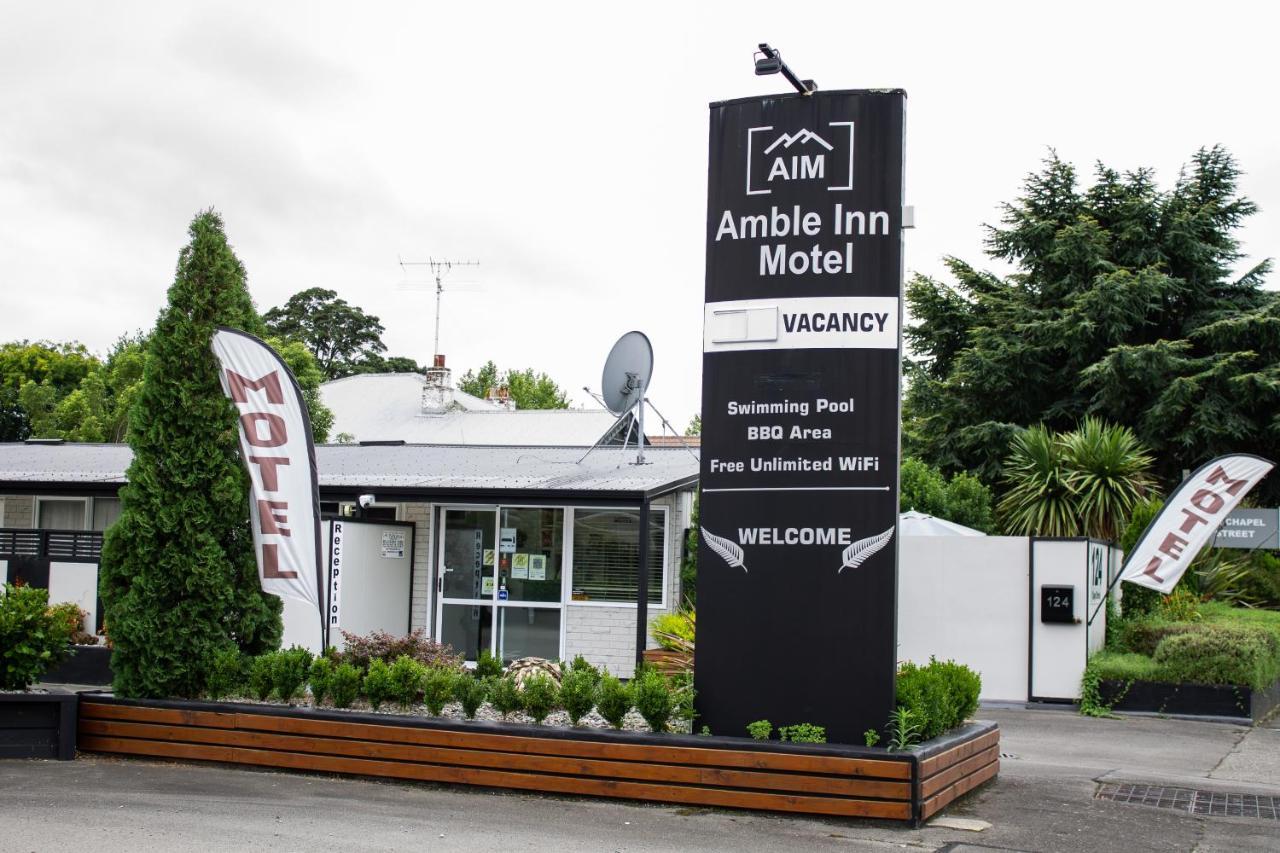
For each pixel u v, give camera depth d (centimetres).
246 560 1095
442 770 943
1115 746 1283
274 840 767
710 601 920
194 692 1066
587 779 902
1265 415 3169
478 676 1107
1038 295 3456
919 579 1644
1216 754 1248
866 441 898
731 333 932
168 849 738
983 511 2311
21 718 1034
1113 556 1844
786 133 930
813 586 898
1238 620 1852
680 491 1795
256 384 1055
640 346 2055
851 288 909
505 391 5053
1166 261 3372
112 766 1005
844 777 842
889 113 914
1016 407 3356
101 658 1653
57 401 5372
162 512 1055
